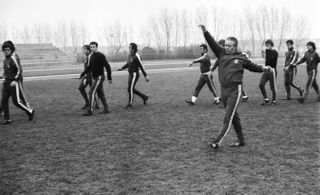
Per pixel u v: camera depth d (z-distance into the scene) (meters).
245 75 21.11
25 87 16.06
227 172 4.81
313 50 10.52
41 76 21.92
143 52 44.56
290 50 10.98
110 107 10.42
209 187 4.32
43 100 12.07
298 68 26.64
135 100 11.76
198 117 8.63
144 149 5.99
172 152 5.78
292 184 4.35
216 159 5.37
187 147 6.05
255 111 9.27
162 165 5.16
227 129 5.80
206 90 14.27
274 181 4.46
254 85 15.62
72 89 15.20
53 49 37.94
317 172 4.73
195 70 26.11
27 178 4.76
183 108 10.03
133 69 10.03
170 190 4.27
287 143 6.16
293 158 5.33
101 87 9.34
